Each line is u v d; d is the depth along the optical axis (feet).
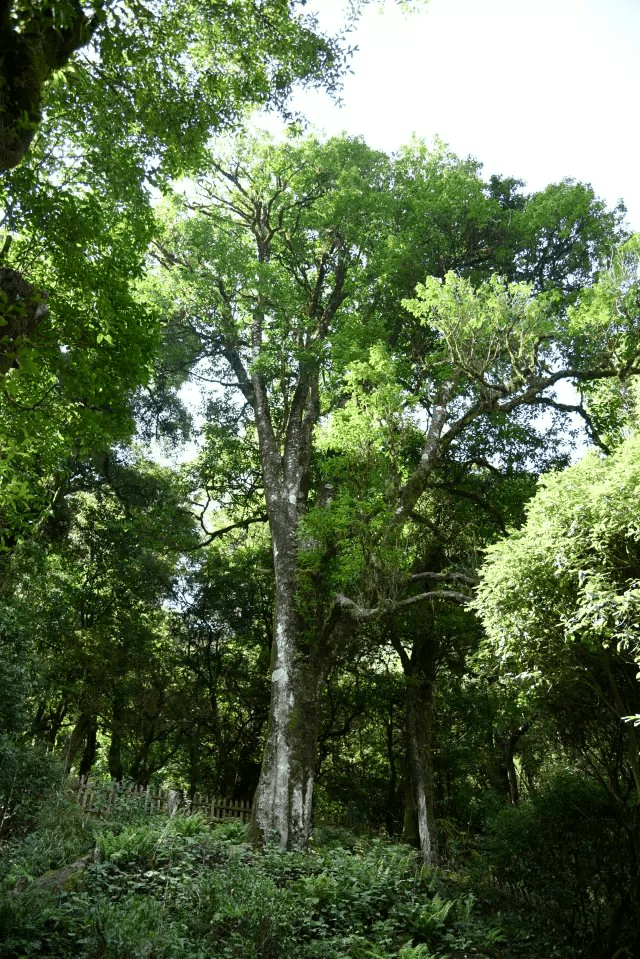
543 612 31.30
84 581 87.20
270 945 28.35
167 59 32.58
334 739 91.66
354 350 57.77
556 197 65.57
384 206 65.46
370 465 47.60
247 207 76.54
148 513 81.05
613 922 33.50
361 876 37.73
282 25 33.47
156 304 65.31
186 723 88.33
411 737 69.51
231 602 86.89
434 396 66.23
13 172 30.78
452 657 76.43
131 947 24.36
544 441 72.23
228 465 83.41
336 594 52.80
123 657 82.79
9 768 43.65
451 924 36.83
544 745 56.18
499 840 46.32
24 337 18.45
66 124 32.94
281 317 65.36
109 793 48.24
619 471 28.96
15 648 55.21
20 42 17.30
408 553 48.78
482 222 64.39
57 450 35.99
